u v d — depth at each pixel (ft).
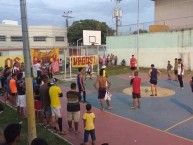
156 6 137.39
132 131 36.09
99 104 52.29
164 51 112.37
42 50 123.34
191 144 31.24
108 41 136.77
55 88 34.27
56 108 34.37
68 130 36.27
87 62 86.12
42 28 203.00
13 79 48.78
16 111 45.44
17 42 191.11
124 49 129.08
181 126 37.93
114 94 62.03
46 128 36.63
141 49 121.08
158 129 36.78
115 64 130.93
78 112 34.88
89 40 104.73
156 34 114.73
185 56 105.50
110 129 37.04
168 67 82.38
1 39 184.34
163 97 57.57
